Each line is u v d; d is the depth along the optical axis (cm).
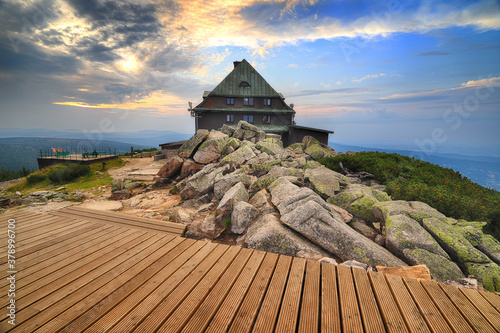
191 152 1437
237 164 1258
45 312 249
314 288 293
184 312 248
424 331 225
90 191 1443
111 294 279
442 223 548
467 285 398
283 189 755
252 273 322
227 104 3588
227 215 711
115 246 412
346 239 491
